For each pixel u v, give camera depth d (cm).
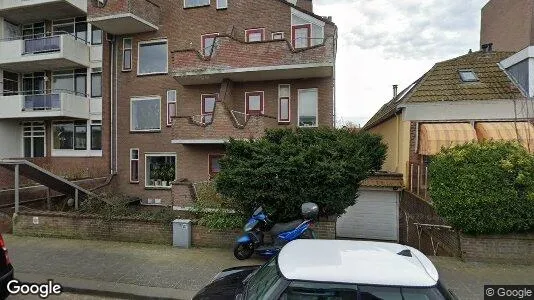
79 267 658
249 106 1461
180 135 1353
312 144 776
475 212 668
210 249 782
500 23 1872
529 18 1595
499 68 1278
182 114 1548
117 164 1653
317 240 369
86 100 1772
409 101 1220
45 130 1847
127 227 841
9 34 1867
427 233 945
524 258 669
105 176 1638
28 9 1753
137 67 1625
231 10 1495
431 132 1132
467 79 1249
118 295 547
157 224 823
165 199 1574
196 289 556
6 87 1861
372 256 309
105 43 1656
